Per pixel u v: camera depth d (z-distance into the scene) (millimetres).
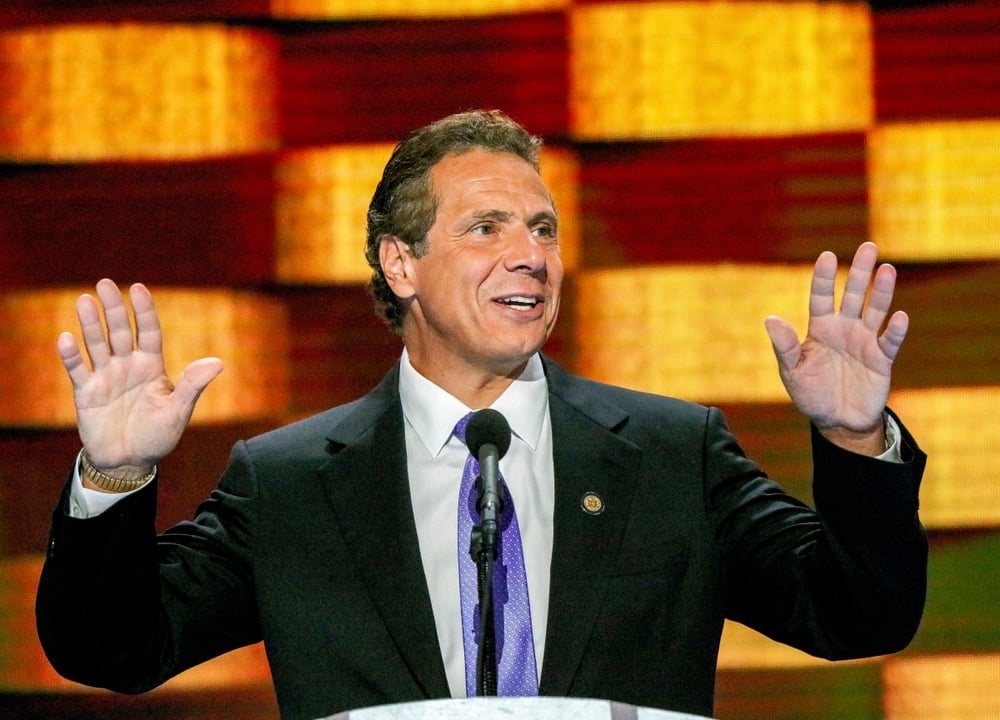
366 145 13781
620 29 13703
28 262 13734
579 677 6641
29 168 13742
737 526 7098
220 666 13875
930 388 13789
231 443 13773
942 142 13703
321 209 13820
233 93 13789
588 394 7609
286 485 7227
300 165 13789
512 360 7117
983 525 13758
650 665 6773
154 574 6742
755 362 13688
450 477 7219
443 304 7137
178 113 13773
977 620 13719
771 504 7109
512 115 13734
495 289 7051
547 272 7125
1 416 13766
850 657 6758
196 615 7047
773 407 13680
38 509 13797
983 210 13719
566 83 13734
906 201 13742
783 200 13727
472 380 7352
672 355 13727
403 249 7477
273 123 13789
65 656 6727
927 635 13781
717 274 13719
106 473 6492
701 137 13719
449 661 6777
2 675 13836
